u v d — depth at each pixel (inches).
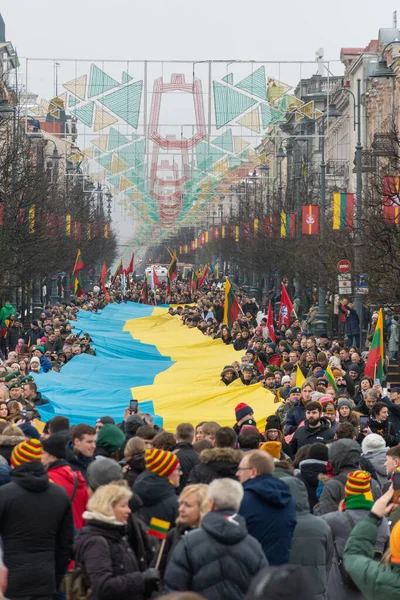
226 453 584.1
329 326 2992.1
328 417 995.9
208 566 438.6
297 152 4050.2
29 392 1282.0
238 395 1417.3
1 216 2244.1
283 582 287.4
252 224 4266.7
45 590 514.6
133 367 1956.2
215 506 454.0
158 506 559.5
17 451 522.9
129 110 3336.6
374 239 1852.9
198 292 4830.2
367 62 4431.6
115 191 5201.8
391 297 1841.8
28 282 2844.5
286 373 1517.0
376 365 1451.8
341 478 633.6
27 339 2513.5
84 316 3432.6
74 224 3951.8
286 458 701.9
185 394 1514.5
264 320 2524.6
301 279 3198.8
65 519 523.8
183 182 5334.6
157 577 463.8
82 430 636.1
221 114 3353.8
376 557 543.8
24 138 2751.0
